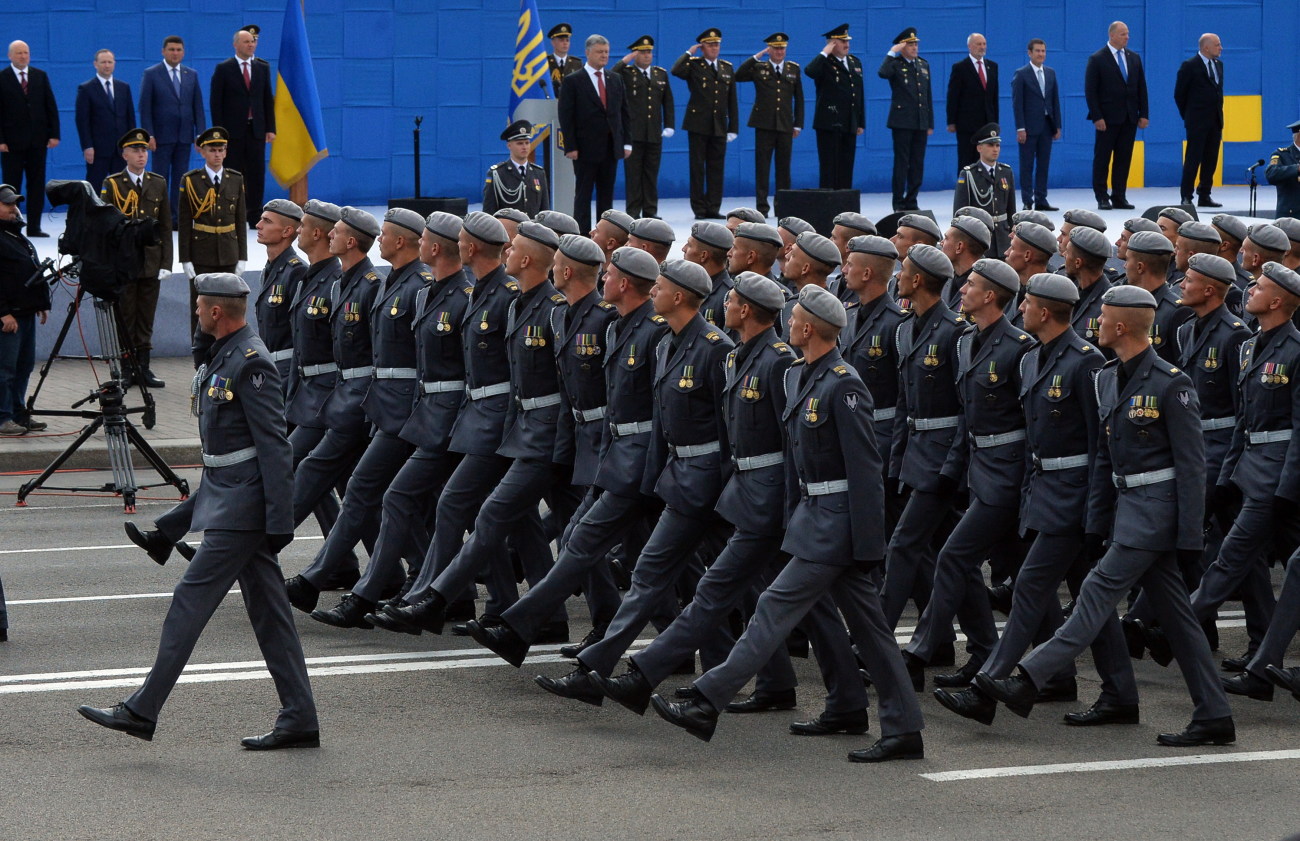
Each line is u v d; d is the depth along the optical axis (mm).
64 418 30188
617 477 15672
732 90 41438
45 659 16578
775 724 14820
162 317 36844
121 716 13445
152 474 27297
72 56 44469
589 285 16422
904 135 42000
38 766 13391
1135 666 17062
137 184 31766
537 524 17609
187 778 13117
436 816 12266
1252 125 52469
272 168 38344
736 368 14375
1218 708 14211
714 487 14766
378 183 47531
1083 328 18719
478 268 17516
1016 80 42531
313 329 19234
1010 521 15617
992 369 15492
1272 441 16469
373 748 13953
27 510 24422
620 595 18641
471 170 48156
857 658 16109
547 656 17062
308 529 23578
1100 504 14422
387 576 17969
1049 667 14250
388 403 18219
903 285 16719
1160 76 51844
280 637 13883
